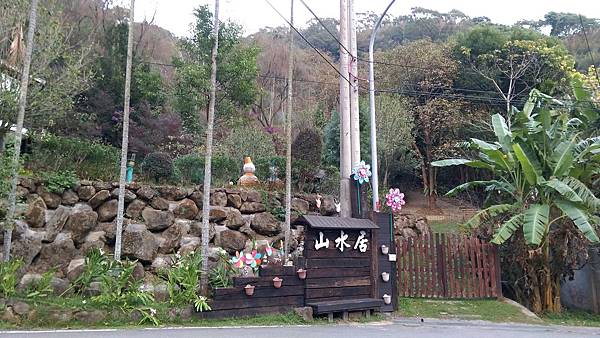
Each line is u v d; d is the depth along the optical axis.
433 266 11.88
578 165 12.22
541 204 11.80
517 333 8.88
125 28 20.52
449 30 38.78
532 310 12.23
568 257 12.23
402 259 11.77
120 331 6.64
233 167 13.32
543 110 12.62
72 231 9.04
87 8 22.34
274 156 14.83
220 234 10.59
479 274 12.08
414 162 25.14
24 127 10.91
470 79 26.25
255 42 22.64
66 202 9.22
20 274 7.94
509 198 13.66
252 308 8.27
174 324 7.41
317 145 14.71
